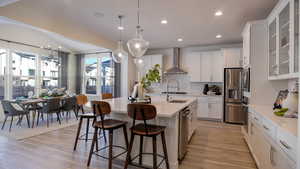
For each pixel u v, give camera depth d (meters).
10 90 5.34
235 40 5.13
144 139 2.49
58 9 3.06
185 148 2.78
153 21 3.60
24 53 5.75
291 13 2.01
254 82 3.02
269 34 2.85
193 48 6.07
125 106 2.62
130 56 6.24
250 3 2.73
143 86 3.08
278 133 1.64
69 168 2.35
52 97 5.17
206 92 5.64
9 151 2.89
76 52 7.43
